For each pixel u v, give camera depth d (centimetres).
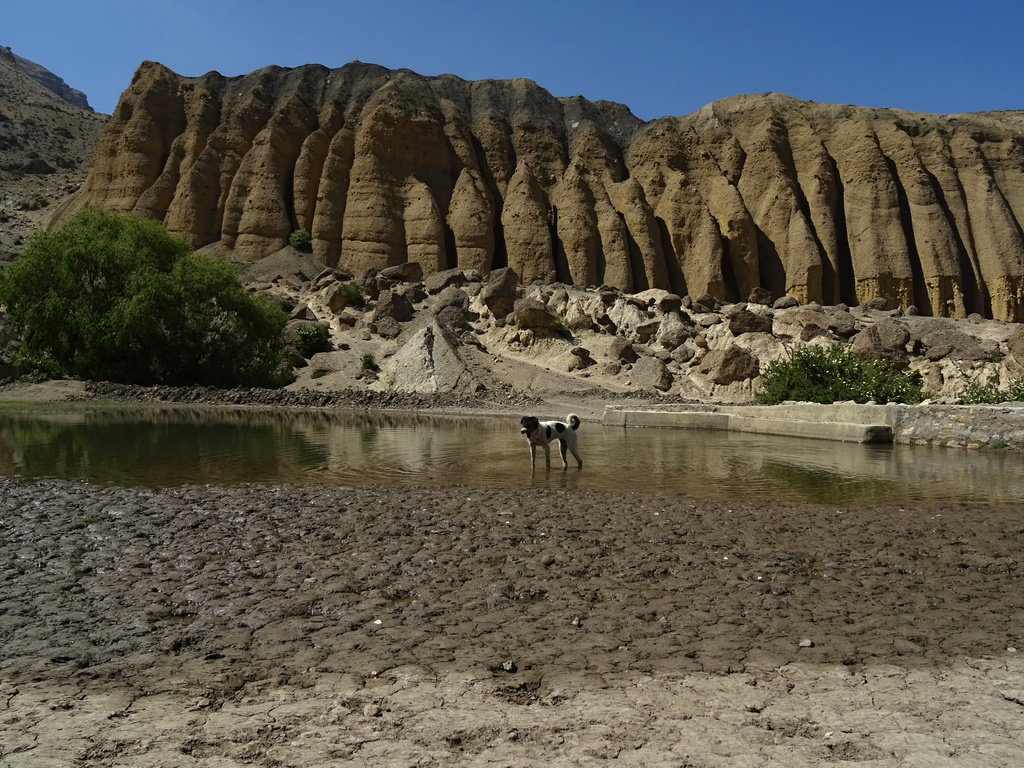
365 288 5169
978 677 485
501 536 825
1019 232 7456
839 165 7794
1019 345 3484
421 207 6750
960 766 379
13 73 13488
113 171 6931
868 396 2791
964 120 8406
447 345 3959
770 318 4416
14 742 392
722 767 378
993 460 1609
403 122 7125
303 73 7919
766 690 465
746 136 7950
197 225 6575
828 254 7200
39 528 834
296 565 705
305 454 1595
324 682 467
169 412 2862
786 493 1153
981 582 685
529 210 7069
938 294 7106
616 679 477
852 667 499
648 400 3622
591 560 738
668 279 7069
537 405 3416
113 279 3647
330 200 6744
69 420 2403
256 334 3853
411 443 1866
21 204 7906
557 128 8169
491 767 376
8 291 3553
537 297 5066
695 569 714
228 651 511
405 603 613
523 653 514
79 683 462
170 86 7369
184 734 403
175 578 661
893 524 920
